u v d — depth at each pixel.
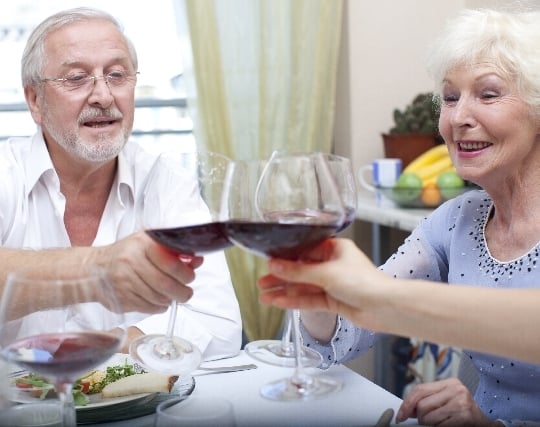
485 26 1.18
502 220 1.29
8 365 0.98
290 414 0.96
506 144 1.19
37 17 2.94
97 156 1.68
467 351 1.28
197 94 2.84
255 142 2.92
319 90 2.89
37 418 0.87
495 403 1.23
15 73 3.01
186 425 0.75
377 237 2.65
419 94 2.83
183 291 1.07
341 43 2.96
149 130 3.07
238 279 2.87
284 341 1.30
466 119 1.19
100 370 1.10
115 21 1.79
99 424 0.96
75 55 1.67
